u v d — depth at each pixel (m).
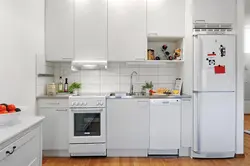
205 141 3.03
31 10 2.83
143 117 3.11
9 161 1.29
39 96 3.06
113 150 3.15
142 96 3.10
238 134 3.12
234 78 3.02
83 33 3.31
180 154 3.19
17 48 2.46
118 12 3.32
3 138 1.21
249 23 6.14
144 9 3.33
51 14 3.29
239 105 3.11
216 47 2.99
